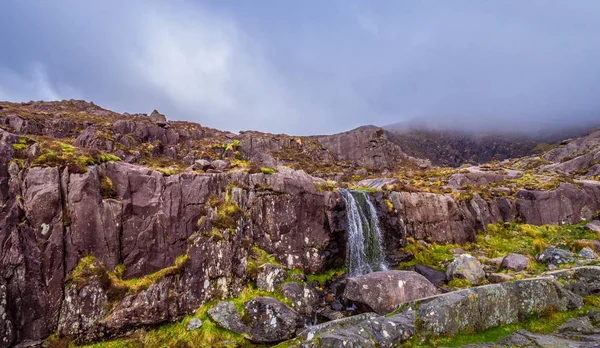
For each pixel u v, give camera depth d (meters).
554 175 30.92
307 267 14.36
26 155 9.95
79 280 9.27
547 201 21.94
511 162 56.91
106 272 9.73
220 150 36.34
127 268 10.37
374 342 6.75
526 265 13.76
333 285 13.91
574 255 14.02
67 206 9.77
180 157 32.28
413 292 10.83
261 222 13.73
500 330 7.79
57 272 9.15
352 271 15.68
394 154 56.41
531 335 7.54
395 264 16.36
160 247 11.03
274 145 42.19
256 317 10.58
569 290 9.70
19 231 8.85
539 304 8.60
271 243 13.67
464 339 7.32
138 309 9.63
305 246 14.57
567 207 22.16
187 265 11.00
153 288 10.09
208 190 12.77
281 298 11.84
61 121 31.56
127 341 9.34
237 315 10.62
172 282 10.56
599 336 7.25
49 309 8.85
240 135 44.34
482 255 17.33
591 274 10.08
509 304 8.27
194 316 10.45
